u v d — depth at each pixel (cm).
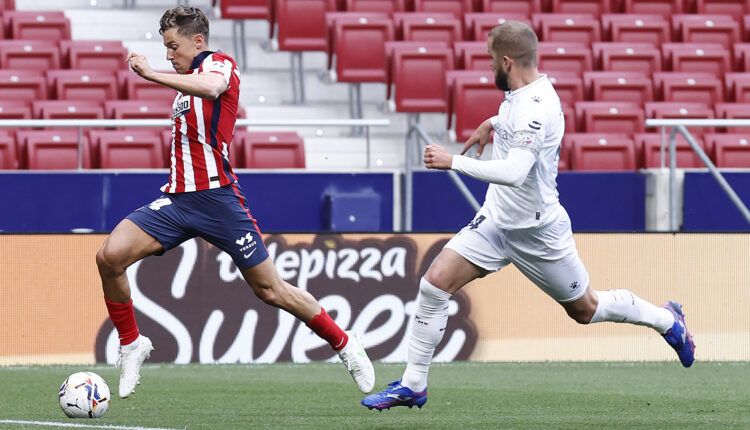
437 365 3033
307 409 2086
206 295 3044
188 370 2878
